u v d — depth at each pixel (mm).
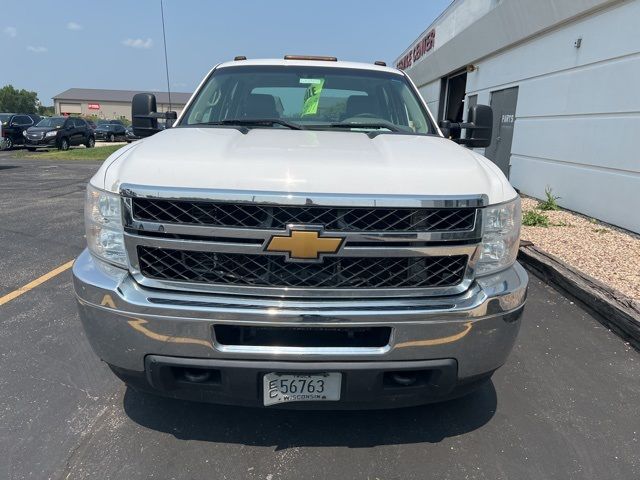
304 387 2139
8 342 3480
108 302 2096
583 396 2953
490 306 2135
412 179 2049
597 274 4754
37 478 2217
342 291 2035
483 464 2359
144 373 2164
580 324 3939
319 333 2104
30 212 8164
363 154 2271
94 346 2207
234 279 2045
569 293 4457
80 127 26859
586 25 7199
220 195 1949
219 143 2381
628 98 6262
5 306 4109
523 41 9344
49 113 118938
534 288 4738
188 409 2736
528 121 9203
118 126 39219
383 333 2100
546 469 2334
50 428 2561
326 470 2303
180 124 3373
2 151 24078
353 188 1980
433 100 18094
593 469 2338
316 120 3402
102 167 2312
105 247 2158
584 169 7289
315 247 1963
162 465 2312
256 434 2541
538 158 8789
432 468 2328
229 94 3572
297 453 2408
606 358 3410
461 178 2109
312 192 1949
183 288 2061
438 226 2049
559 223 6840
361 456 2398
